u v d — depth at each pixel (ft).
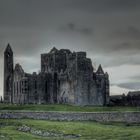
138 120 625.41
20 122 580.71
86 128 553.64
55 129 539.70
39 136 508.12
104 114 624.59
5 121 588.50
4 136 485.56
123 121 624.18
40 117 620.08
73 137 506.89
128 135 520.83
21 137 484.33
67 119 618.03
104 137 507.71
